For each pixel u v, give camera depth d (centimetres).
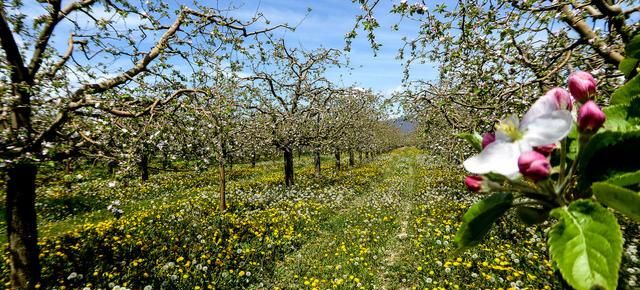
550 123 79
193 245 801
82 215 1206
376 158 4472
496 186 87
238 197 1424
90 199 1376
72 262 689
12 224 541
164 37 553
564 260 66
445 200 1235
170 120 544
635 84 94
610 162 81
